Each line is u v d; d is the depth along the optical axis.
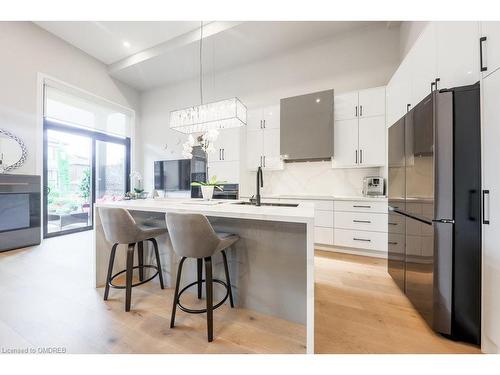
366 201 2.96
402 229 1.98
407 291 1.88
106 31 3.69
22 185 3.29
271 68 4.11
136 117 5.49
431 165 1.44
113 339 1.43
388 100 2.96
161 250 2.21
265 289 1.73
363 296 1.99
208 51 3.95
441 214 1.40
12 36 3.36
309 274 1.23
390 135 2.30
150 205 1.87
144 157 5.59
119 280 2.28
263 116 3.88
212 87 4.72
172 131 5.23
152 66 4.47
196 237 1.40
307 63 3.82
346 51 3.55
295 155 3.54
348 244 3.06
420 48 1.99
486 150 1.26
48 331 1.49
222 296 1.89
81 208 4.53
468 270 1.36
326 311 1.76
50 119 3.91
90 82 4.42
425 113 1.51
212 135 2.24
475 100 1.33
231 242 1.62
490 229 1.24
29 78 3.54
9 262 2.76
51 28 3.64
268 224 1.70
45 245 3.49
